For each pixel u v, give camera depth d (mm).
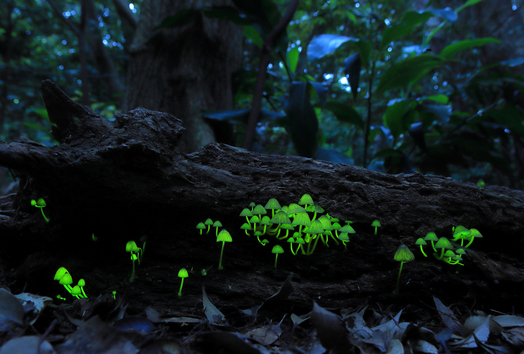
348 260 515
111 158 466
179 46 914
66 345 388
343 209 524
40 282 505
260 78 812
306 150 743
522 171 1165
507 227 534
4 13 2457
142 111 501
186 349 395
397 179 550
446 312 487
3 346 378
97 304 447
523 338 431
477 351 426
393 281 506
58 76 2283
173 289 492
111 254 505
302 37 1560
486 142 904
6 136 2764
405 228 525
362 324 460
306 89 772
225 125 961
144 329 436
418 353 417
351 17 1333
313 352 410
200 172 511
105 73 1901
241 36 1074
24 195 524
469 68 1411
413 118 884
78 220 494
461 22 1442
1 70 2402
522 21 1099
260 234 493
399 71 778
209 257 509
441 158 971
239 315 487
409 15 740
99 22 2082
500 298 511
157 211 500
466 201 535
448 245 483
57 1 2303
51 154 450
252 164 547
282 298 478
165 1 944
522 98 934
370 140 1069
